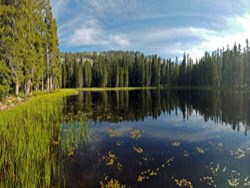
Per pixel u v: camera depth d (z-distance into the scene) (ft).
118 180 30.94
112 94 186.29
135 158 39.27
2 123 49.75
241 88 234.58
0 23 82.38
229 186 29.50
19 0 95.76
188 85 332.60
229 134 56.39
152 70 350.43
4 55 82.89
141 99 142.61
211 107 103.19
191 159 39.04
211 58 302.45
